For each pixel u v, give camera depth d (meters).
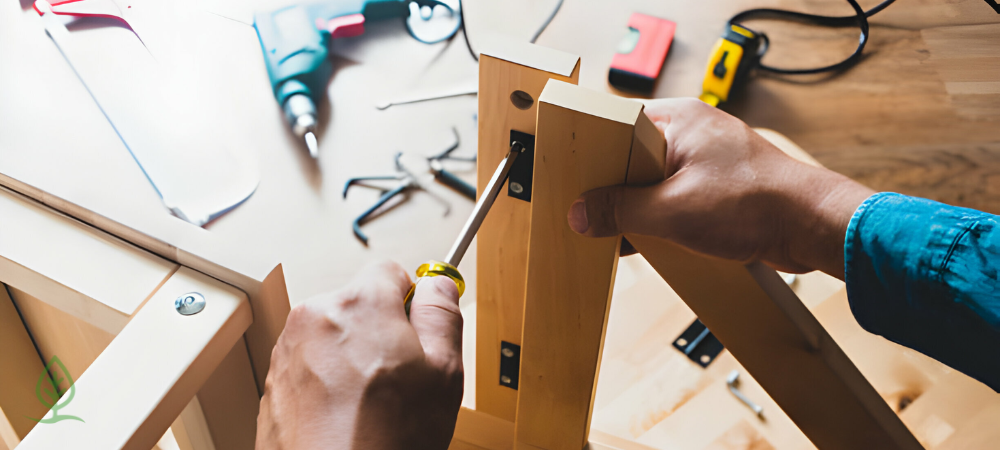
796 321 0.45
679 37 1.03
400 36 1.04
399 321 0.36
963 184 0.88
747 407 0.76
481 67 0.46
